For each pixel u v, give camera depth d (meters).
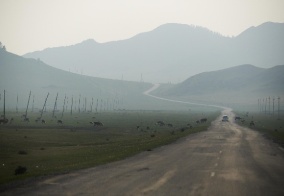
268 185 34.72
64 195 29.67
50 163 61.59
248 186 34.16
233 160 54.44
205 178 38.41
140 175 40.19
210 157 58.34
